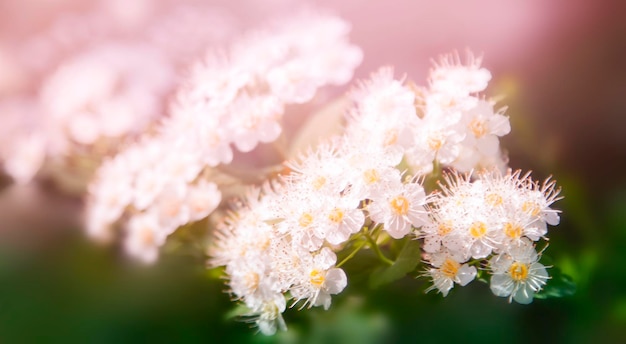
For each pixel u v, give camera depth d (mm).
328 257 257
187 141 285
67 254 296
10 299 286
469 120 265
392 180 256
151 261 287
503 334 258
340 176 259
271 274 261
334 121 283
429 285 262
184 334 270
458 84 269
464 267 255
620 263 274
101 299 282
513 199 257
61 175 321
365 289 264
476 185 258
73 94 322
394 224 255
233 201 287
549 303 266
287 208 260
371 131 265
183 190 282
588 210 289
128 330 274
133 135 320
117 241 295
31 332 278
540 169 290
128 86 340
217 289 280
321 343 259
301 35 294
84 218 308
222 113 278
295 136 286
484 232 253
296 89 279
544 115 347
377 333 259
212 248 282
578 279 271
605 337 259
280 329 263
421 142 262
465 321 260
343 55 288
